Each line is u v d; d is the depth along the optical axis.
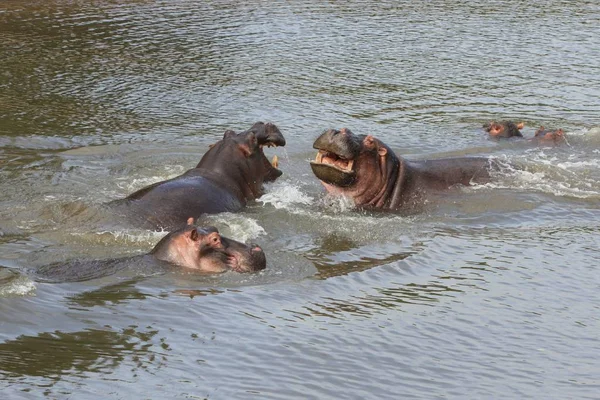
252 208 40.53
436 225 39.16
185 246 33.00
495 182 43.94
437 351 27.56
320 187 44.00
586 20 85.25
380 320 29.52
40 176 43.75
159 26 79.38
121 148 49.41
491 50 74.31
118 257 33.84
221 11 85.81
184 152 49.03
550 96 62.62
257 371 25.69
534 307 31.02
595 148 51.47
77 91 60.78
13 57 68.38
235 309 29.75
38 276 31.52
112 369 25.30
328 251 35.66
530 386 25.69
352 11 87.69
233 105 58.91
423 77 66.56
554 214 40.62
